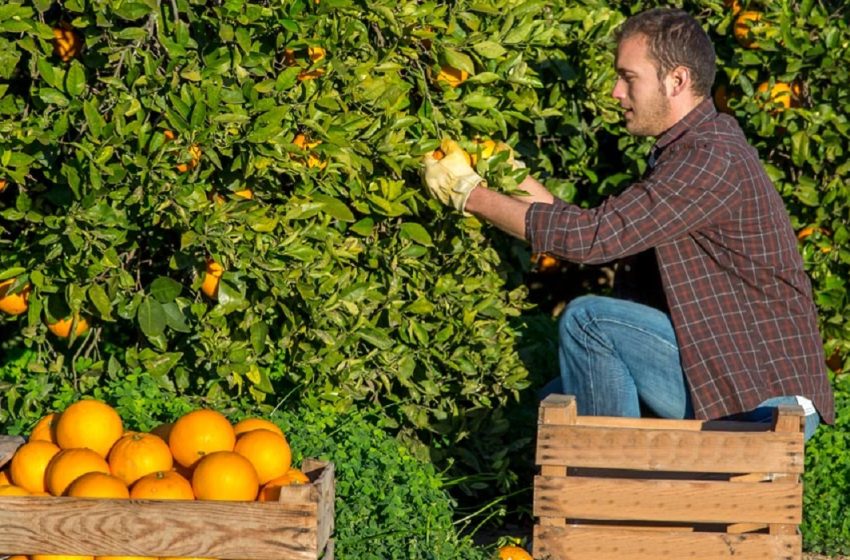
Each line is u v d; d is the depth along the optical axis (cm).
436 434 582
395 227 523
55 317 491
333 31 473
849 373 648
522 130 636
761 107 625
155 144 445
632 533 446
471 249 532
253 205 468
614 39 576
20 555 368
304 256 474
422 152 491
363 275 520
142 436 391
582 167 646
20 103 474
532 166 639
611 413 498
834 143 616
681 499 442
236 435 413
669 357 486
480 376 560
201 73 454
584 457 445
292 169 467
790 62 612
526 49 528
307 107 470
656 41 491
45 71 450
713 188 476
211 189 479
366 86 479
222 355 496
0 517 364
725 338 480
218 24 461
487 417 577
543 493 447
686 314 484
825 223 633
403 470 512
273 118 452
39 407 515
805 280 504
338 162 476
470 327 536
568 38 585
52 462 385
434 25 488
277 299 491
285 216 474
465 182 490
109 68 485
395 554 460
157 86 452
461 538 552
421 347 540
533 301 723
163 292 478
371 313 534
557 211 484
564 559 448
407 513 484
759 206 484
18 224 534
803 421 436
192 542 362
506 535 573
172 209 452
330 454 487
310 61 482
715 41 655
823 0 667
